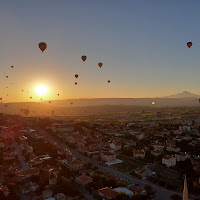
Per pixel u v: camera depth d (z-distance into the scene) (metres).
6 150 181.38
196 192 109.12
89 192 109.00
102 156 160.88
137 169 136.88
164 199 102.38
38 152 171.75
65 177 121.44
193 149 173.50
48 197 104.00
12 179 122.62
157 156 160.62
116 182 115.50
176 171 136.62
